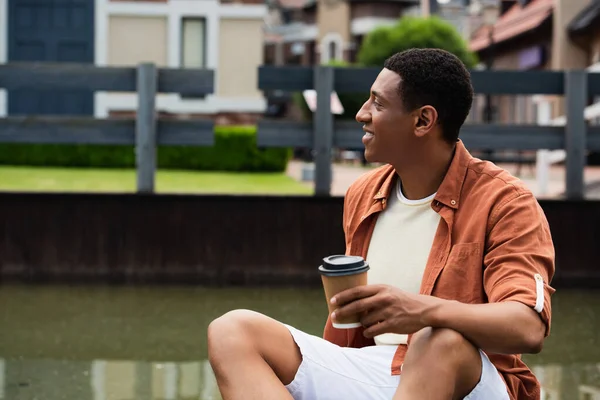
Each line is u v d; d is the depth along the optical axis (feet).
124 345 14.52
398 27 77.15
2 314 16.98
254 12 64.80
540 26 84.38
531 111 85.81
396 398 6.25
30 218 20.66
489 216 7.00
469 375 6.42
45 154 49.75
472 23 122.72
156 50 64.18
